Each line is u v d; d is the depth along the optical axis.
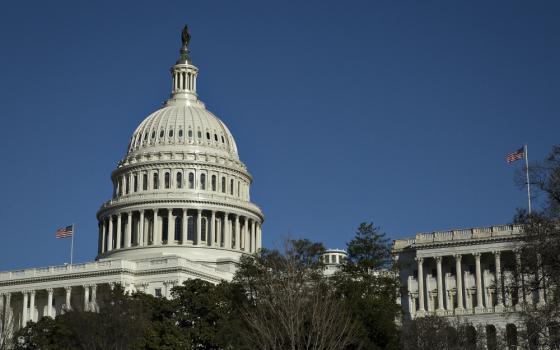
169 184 197.50
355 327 90.75
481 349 119.25
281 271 101.31
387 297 103.62
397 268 114.88
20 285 170.38
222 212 195.50
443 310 145.00
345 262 113.38
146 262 165.00
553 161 75.06
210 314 114.56
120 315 107.25
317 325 85.44
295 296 90.12
